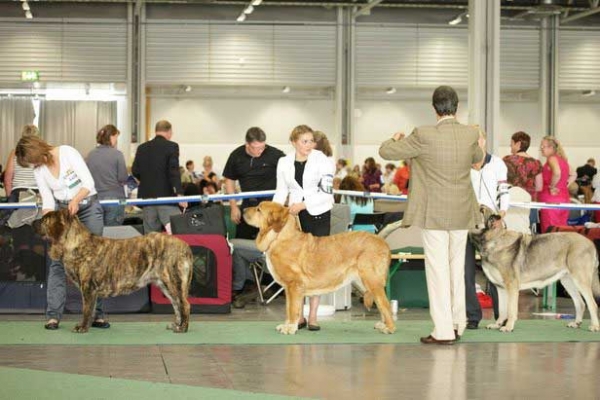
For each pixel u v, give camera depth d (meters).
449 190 6.57
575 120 25.08
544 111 23.73
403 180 18.38
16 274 8.45
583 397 4.88
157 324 7.66
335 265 6.98
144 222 9.61
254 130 9.07
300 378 5.32
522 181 9.66
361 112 24.28
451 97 6.68
